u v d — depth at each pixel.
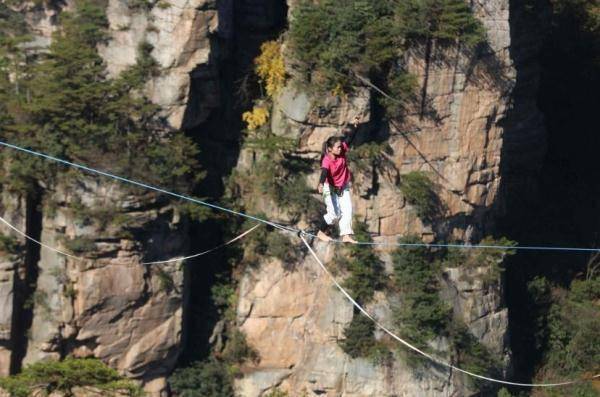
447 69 71.81
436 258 73.81
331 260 72.25
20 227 69.25
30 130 67.88
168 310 71.88
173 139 69.88
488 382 74.81
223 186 72.81
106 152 68.62
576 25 92.06
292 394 73.06
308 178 71.81
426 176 72.44
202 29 69.19
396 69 70.81
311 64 69.94
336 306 72.19
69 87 67.00
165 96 69.56
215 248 73.88
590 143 89.50
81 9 68.44
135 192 69.12
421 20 69.81
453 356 73.00
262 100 72.00
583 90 90.69
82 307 69.88
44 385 65.06
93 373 65.19
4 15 68.81
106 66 69.12
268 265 73.00
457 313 73.94
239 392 73.31
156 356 72.00
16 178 68.44
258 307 73.25
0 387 65.12
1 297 69.31
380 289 72.44
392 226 72.50
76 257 69.50
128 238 69.69
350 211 45.34
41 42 69.31
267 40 72.00
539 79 86.38
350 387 72.50
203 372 73.19
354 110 70.00
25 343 70.62
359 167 71.31
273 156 71.44
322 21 69.25
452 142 73.00
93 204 68.94
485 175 74.44
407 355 72.12
